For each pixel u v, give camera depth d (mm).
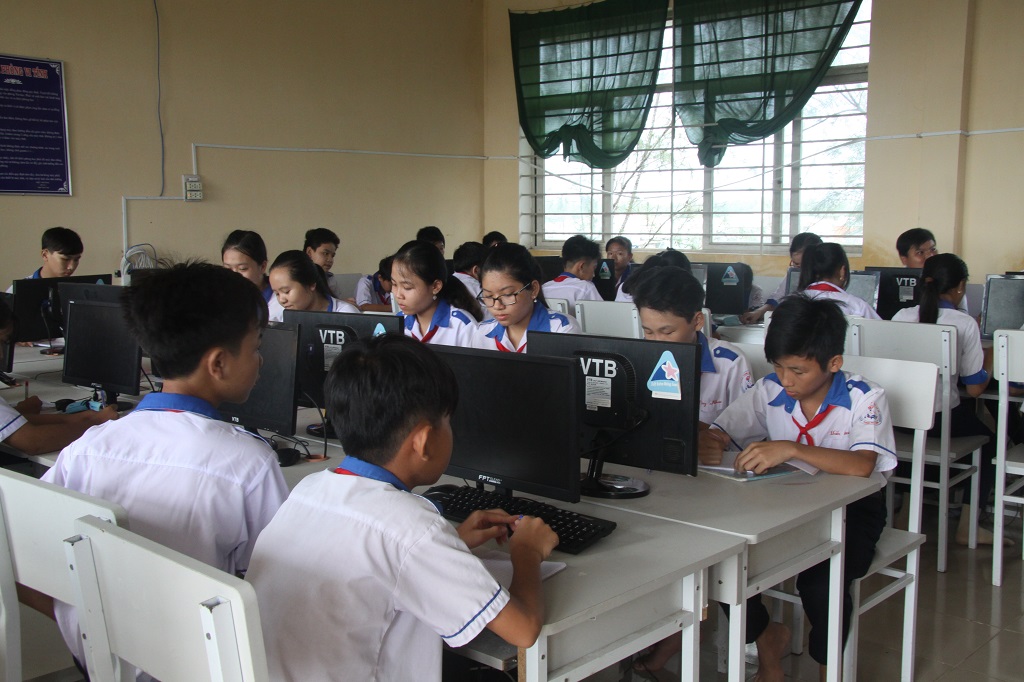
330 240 5207
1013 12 5207
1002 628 2625
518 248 2611
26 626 1759
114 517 1177
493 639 1331
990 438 3293
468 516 1616
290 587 1169
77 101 5051
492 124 7547
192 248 5656
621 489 1794
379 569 1128
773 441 1935
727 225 6586
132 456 1415
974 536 3232
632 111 6676
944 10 5348
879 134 5680
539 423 1588
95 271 5207
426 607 1133
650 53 6539
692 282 2133
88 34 5062
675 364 1689
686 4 6262
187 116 5566
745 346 2693
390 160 6855
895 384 2328
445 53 7223
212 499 1387
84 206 5129
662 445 1723
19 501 1339
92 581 1145
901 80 5555
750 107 6082
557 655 1315
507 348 2654
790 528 1648
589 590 1330
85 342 2725
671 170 6809
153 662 1063
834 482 1872
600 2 6742
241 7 5793
